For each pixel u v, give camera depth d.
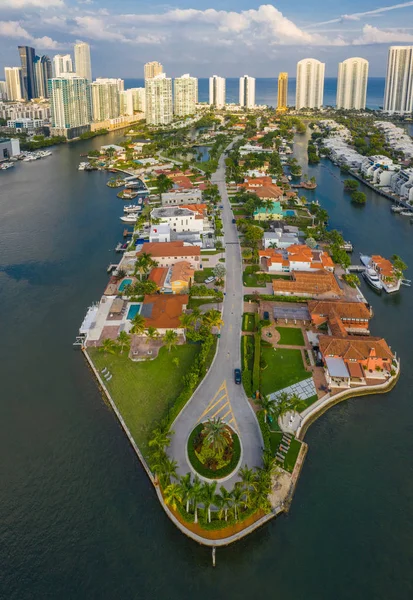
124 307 198.88
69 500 117.69
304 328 182.25
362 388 150.75
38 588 99.62
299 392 148.12
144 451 127.31
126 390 149.88
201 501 103.88
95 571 102.56
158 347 170.38
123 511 114.44
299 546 107.25
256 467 120.31
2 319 198.62
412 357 170.62
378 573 102.31
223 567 103.31
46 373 163.62
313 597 97.94
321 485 121.25
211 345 170.12
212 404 141.88
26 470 126.38
